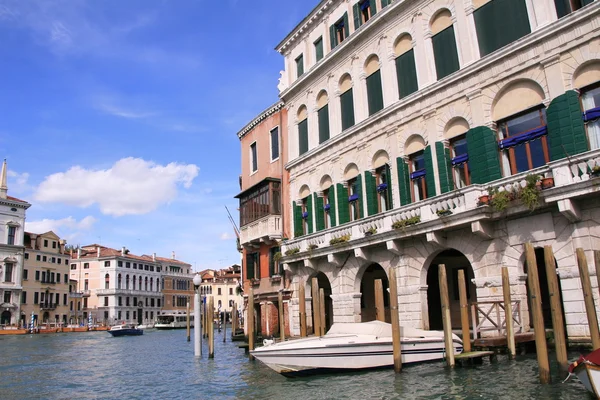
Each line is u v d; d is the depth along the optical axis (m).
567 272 13.59
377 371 14.51
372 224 19.16
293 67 26.42
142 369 20.67
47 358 27.72
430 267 21.66
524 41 15.09
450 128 17.44
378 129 20.12
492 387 11.16
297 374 14.77
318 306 17.48
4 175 65.94
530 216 14.55
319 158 23.59
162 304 96.69
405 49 19.38
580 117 13.77
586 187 12.67
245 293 29.98
